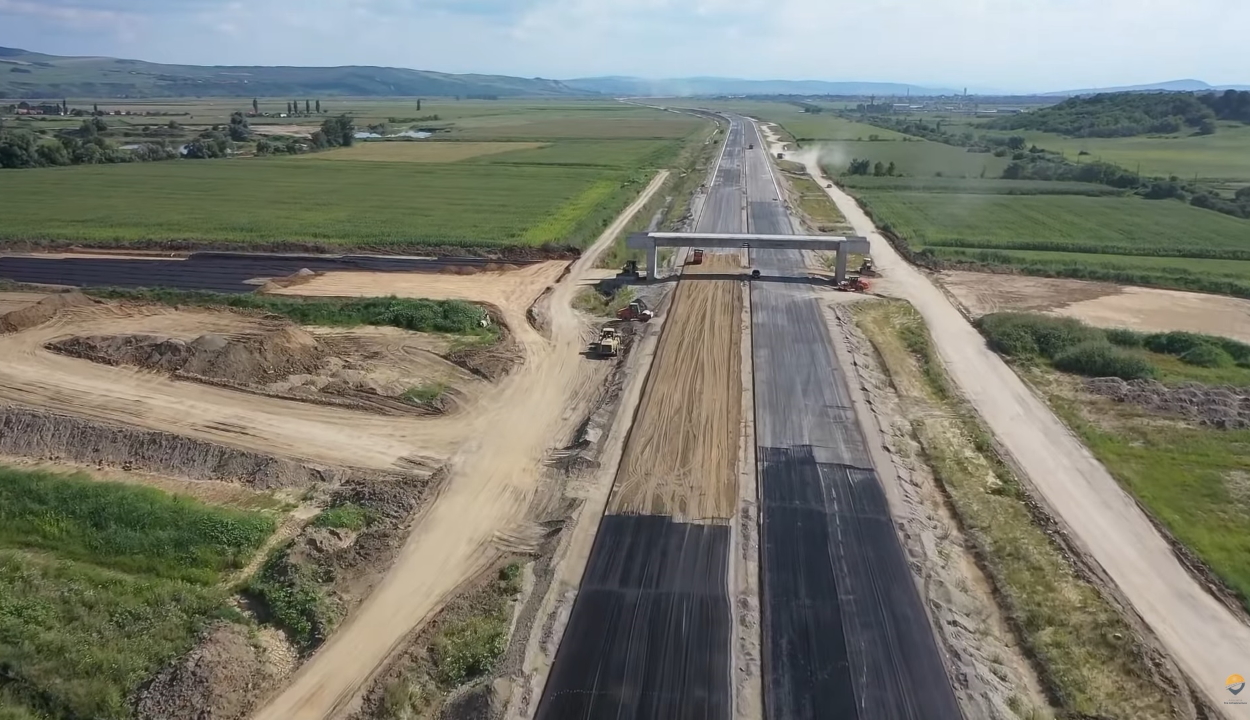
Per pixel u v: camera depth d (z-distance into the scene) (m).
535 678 22.22
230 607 24.80
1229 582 26.36
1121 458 34.34
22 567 26.17
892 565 26.98
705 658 22.91
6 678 21.16
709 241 58.12
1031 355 45.88
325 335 47.97
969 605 25.31
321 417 37.34
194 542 27.73
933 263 65.25
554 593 25.64
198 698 20.98
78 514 29.05
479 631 23.91
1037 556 27.56
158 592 25.12
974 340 48.62
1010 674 22.62
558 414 38.41
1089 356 43.72
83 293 53.50
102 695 21.02
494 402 39.56
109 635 23.27
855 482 31.97
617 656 22.98
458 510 30.42
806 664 22.69
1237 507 30.69
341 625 24.44
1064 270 62.91
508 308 53.50
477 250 68.00
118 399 38.25
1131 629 24.16
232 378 40.59
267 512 30.09
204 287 56.78
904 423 37.41
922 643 23.53
